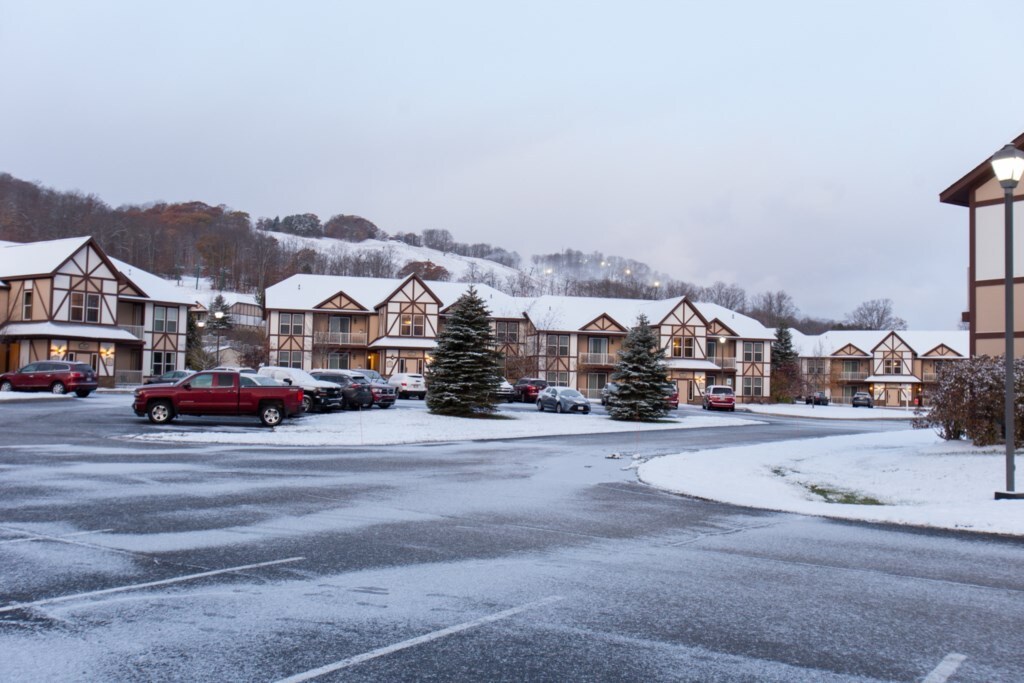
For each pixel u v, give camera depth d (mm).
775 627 6211
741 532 10484
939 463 17297
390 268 157125
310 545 8859
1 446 18844
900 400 92125
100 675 4941
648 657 5480
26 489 12336
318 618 6195
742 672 5230
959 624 6383
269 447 20969
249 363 69125
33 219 132750
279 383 26641
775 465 19391
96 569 7535
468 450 22172
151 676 4945
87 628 5832
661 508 12438
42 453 17484
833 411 63469
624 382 39062
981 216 22672
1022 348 21625
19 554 8062
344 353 70000
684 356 74562
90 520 9938
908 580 7871
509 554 8680
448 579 7508
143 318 58156
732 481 16031
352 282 72062
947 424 20297
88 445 19484
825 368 94438
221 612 6289
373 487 13797
